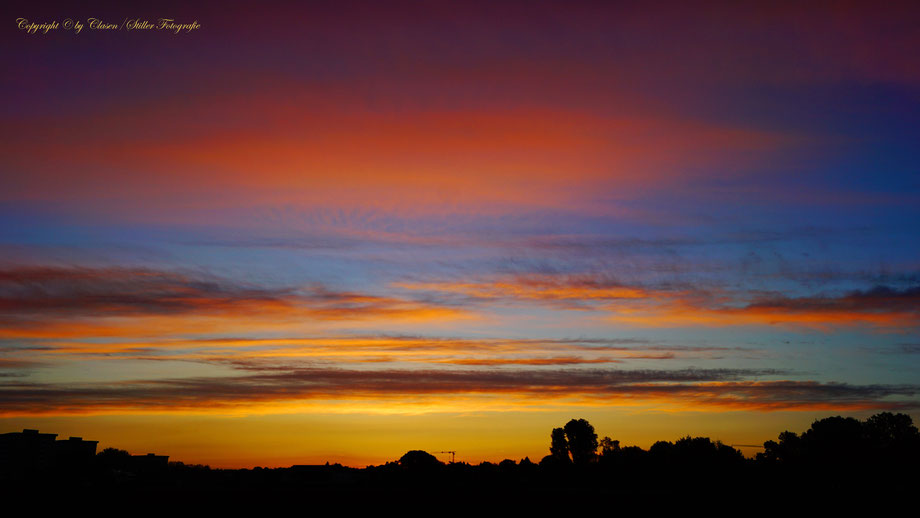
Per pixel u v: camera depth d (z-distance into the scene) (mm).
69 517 74312
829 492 99750
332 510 82250
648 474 152375
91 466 136750
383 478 141125
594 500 92375
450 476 144125
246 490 90062
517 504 88438
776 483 122188
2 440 134250
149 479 123438
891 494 97188
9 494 82062
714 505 90000
